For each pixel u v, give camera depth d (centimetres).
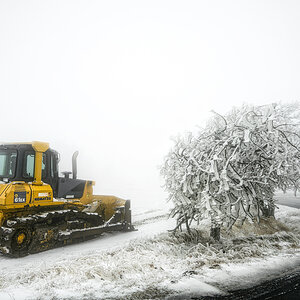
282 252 683
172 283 466
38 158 693
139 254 606
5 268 546
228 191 639
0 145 695
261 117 652
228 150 656
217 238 767
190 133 713
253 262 593
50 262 576
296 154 745
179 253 635
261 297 428
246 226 926
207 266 556
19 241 619
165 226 994
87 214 798
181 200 680
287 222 1095
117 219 905
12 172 672
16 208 630
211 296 426
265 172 709
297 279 508
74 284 445
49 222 693
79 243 770
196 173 664
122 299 402
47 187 712
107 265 527
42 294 409
